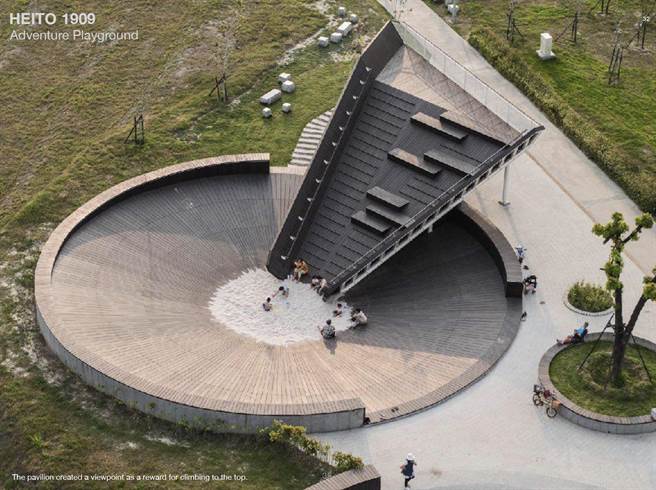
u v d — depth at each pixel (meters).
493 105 74.50
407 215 71.25
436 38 100.81
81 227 75.56
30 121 91.62
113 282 71.31
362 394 63.81
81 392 63.88
